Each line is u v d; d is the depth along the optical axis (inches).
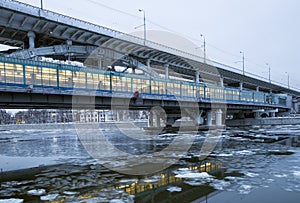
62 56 1659.7
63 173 506.9
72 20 1434.5
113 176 468.4
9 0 1193.4
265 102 2711.6
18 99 905.5
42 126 2564.0
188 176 451.8
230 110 2373.3
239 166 533.3
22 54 1314.0
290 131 1544.0
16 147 981.8
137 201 330.3
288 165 538.6
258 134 1354.6
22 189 399.2
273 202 315.0
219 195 344.8
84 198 347.9
